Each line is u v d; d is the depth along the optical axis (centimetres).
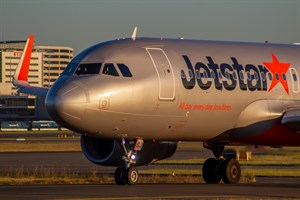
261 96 11406
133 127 10400
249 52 11588
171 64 10675
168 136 10838
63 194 9275
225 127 11188
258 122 11356
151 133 10612
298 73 11844
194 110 10806
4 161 18038
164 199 8688
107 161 11088
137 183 11188
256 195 9262
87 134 10275
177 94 10612
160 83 10481
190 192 9612
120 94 10169
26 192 9569
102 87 10094
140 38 10888
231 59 11306
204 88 10862
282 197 8994
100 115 10081
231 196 9119
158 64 10581
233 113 11188
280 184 11275
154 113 10481
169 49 10844
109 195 9156
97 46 10612
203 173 11681
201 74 10875
